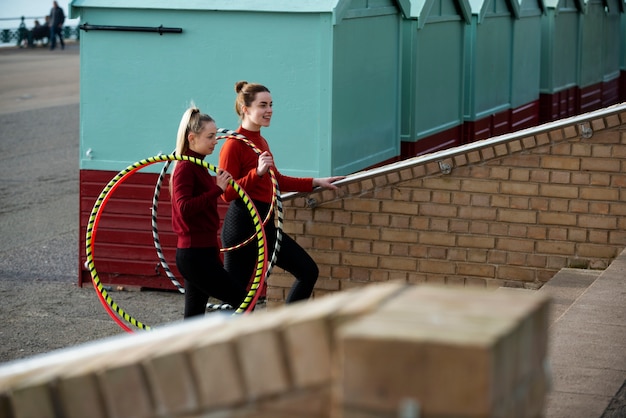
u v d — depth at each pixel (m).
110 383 2.95
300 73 10.72
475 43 15.30
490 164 9.66
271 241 8.67
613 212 9.38
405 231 9.96
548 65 19.62
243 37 10.88
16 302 11.11
